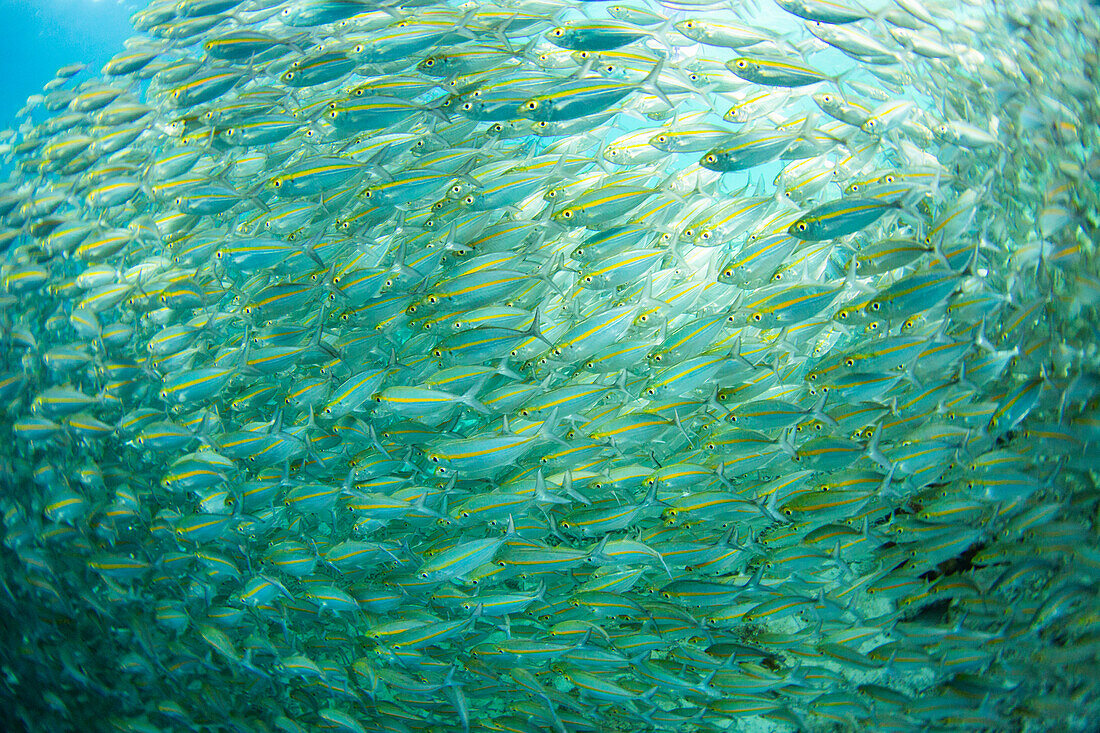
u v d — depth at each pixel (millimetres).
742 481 1039
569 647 929
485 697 1015
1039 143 995
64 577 1020
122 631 1010
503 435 927
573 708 964
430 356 1022
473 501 938
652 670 948
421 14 1082
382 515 959
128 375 1088
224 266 1064
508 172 1069
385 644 940
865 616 991
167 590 1048
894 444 952
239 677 1018
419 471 1067
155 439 1007
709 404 989
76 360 1077
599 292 1109
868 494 920
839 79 1037
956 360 918
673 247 1036
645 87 997
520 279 1007
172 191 1107
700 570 954
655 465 1032
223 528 974
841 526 935
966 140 1060
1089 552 855
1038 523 896
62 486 1041
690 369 962
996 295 906
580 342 980
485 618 1021
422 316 1050
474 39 1106
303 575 1037
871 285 995
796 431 991
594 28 1025
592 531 988
